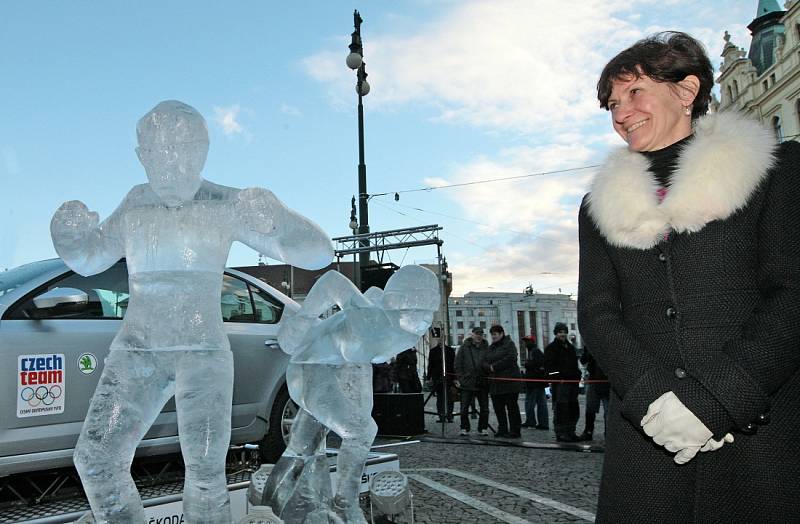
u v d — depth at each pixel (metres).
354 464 2.68
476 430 10.20
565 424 8.31
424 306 2.59
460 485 5.22
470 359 9.64
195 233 2.06
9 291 3.63
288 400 5.00
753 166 1.32
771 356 1.19
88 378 3.66
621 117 1.57
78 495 3.37
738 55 38.41
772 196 1.33
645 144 1.56
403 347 2.69
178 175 2.04
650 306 1.41
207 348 2.03
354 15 12.77
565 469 6.08
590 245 1.58
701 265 1.35
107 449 1.94
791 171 1.34
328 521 2.70
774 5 38.31
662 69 1.52
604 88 1.62
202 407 2.00
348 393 2.69
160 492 3.35
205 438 2.00
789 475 1.25
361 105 13.03
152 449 3.83
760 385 1.18
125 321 2.05
